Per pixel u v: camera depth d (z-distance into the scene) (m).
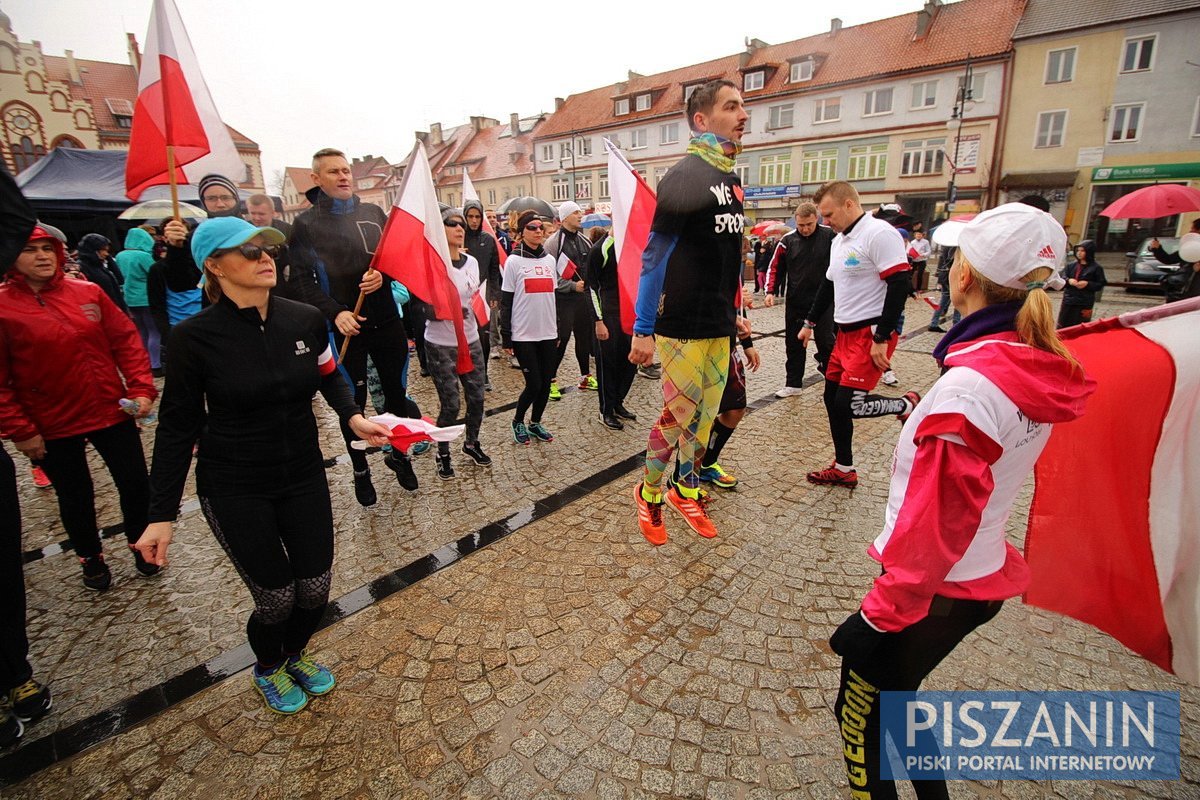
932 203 27.86
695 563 3.20
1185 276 12.37
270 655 2.25
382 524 3.77
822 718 2.18
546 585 3.04
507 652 2.56
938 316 9.93
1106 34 22.84
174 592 3.15
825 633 2.64
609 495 4.08
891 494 1.55
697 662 2.47
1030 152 25.14
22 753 2.13
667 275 2.94
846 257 3.76
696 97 2.90
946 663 2.44
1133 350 1.70
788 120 30.80
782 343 9.28
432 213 3.83
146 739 2.18
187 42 3.21
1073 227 24.86
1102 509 1.83
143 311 7.86
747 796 1.88
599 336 5.18
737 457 4.66
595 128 39.72
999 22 25.73
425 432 2.34
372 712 2.26
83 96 28.98
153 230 8.31
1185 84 21.94
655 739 2.10
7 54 23.19
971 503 1.26
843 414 3.92
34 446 2.78
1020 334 1.32
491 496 4.13
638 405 6.28
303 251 3.73
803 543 3.39
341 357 3.60
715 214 2.83
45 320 2.80
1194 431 1.68
